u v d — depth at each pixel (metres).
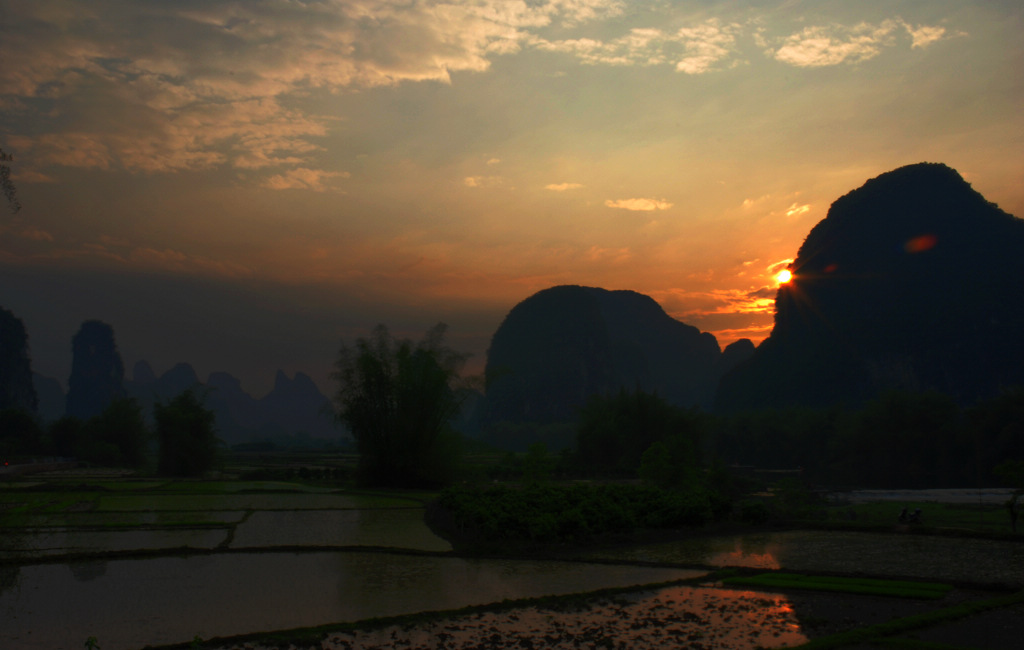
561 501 25.16
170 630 11.96
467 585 15.93
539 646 11.09
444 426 48.19
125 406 82.38
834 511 36.12
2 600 14.09
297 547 20.58
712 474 45.12
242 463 90.38
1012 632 11.73
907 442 80.19
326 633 11.66
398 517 28.97
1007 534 23.36
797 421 101.44
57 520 26.42
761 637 11.59
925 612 13.17
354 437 46.72
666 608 13.62
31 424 80.31
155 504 32.78
